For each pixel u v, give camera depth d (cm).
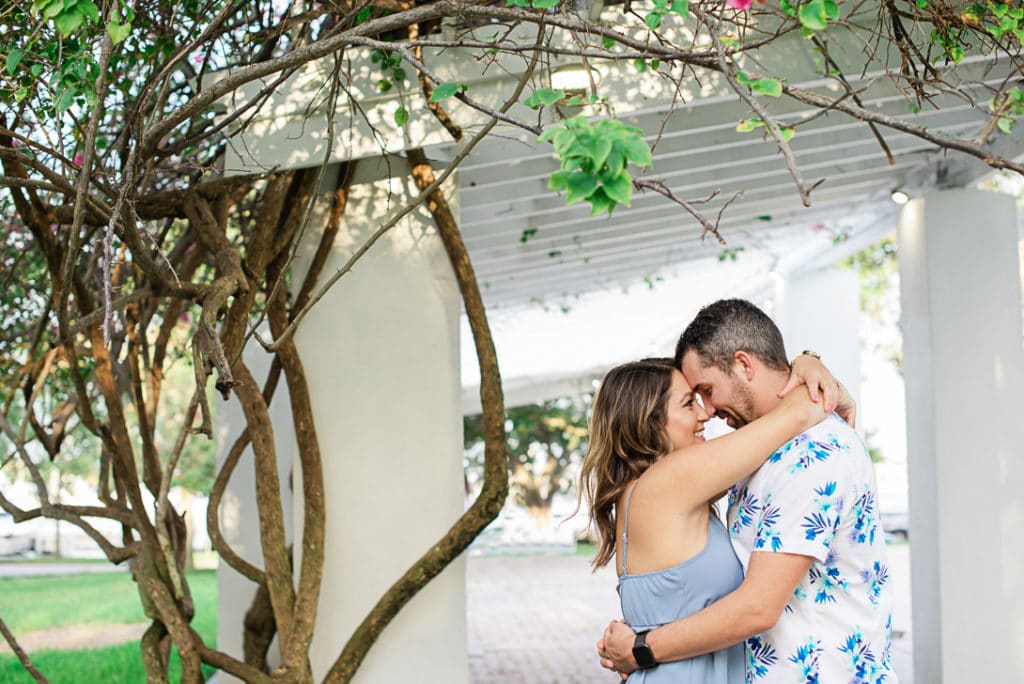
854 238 751
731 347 223
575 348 1084
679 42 329
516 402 1178
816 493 204
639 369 231
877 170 572
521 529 2205
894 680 216
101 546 350
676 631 209
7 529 2347
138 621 1085
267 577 346
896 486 2391
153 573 344
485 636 919
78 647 897
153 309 410
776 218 686
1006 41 277
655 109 335
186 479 1827
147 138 239
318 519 349
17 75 262
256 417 346
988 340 555
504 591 1316
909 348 582
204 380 249
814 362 223
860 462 211
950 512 545
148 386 412
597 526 236
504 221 568
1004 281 559
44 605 1248
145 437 390
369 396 360
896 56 325
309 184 367
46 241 331
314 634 352
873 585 213
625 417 227
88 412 360
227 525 507
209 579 1609
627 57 192
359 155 347
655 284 934
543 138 150
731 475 209
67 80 216
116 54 310
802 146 500
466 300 353
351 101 336
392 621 351
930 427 555
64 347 353
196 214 340
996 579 541
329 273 365
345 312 363
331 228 363
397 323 362
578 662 776
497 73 336
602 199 147
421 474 357
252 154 352
